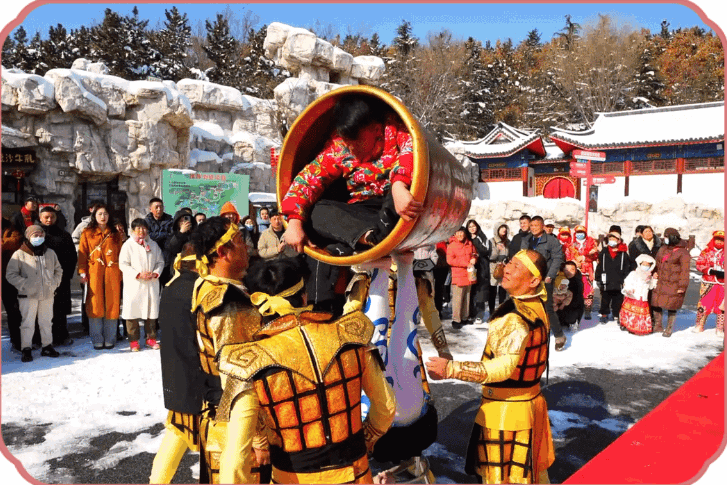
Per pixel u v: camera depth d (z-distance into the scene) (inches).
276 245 301.6
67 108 733.9
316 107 100.1
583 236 391.5
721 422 87.6
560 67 1956.2
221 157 1085.1
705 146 1206.9
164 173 745.0
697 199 1031.6
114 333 274.8
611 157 1315.2
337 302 115.9
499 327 105.4
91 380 218.4
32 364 240.1
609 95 1903.3
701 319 335.6
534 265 106.2
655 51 1999.3
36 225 247.4
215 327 90.4
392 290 113.5
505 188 1401.3
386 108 97.9
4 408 186.7
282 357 71.0
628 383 229.5
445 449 161.6
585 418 189.3
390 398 81.4
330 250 97.4
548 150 1457.9
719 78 1803.6
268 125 1236.5
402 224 86.7
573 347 294.0
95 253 266.8
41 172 754.8
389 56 1836.9
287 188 106.9
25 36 1647.4
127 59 1501.0
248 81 1641.2
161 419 180.2
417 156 86.0
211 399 94.8
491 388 109.0
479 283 358.0
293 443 71.4
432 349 284.5
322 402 71.6
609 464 73.0
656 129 1283.2
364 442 77.2
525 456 105.0
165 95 838.5
